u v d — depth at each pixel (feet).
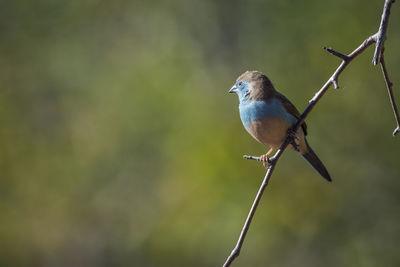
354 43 47.16
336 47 47.57
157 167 54.34
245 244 45.34
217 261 46.09
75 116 60.85
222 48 57.21
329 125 46.50
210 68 57.11
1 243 57.47
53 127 61.16
